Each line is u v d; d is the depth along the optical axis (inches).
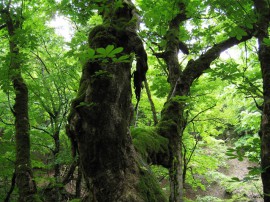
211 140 339.3
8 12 166.4
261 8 121.6
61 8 177.8
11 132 229.1
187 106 182.1
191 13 162.7
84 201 117.6
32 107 283.7
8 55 138.3
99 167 110.0
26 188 145.3
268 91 103.4
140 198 107.3
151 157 141.4
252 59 240.2
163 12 166.1
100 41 112.5
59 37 291.7
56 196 211.9
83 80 118.0
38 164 237.3
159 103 304.8
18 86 163.2
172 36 179.5
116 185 108.1
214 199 410.6
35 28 245.4
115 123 110.5
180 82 170.7
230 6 131.3
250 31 166.6
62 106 280.4
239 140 472.4
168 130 157.2
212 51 177.3
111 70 109.3
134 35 118.1
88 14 177.6
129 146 116.6
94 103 107.5
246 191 440.8
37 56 269.9
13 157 218.8
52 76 257.4
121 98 113.7
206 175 390.0
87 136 110.2
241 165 542.6
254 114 295.6
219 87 273.3
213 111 291.6
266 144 95.9
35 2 229.3
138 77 126.0
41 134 236.1
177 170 152.8
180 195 148.6
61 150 255.8
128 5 124.2
